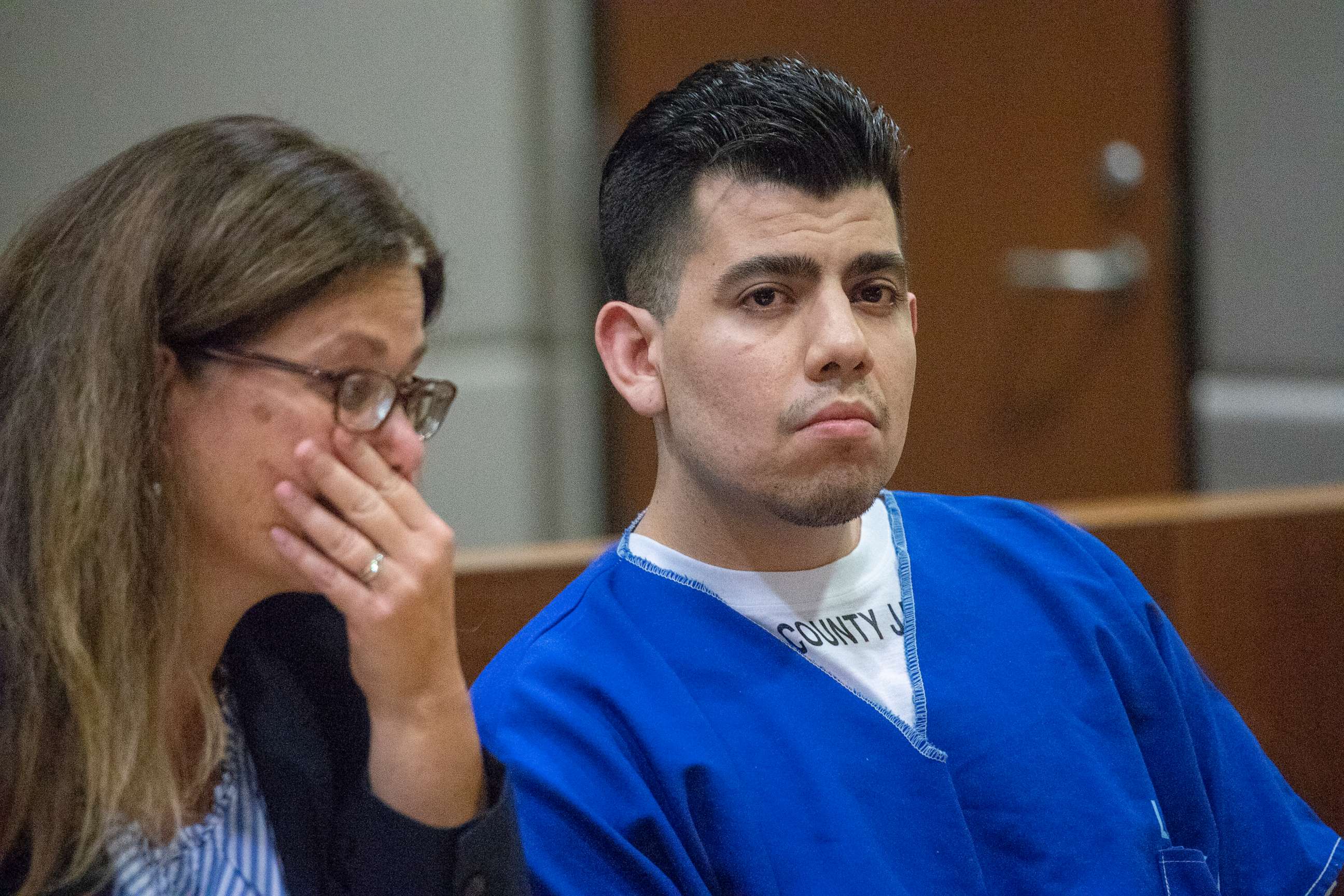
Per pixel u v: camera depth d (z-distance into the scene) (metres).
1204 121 13.27
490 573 6.21
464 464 11.04
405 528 3.70
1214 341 13.50
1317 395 13.13
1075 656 4.95
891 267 4.54
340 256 3.61
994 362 12.95
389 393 3.71
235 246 3.58
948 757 4.61
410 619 3.66
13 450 3.67
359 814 3.74
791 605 4.73
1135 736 4.98
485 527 11.15
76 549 3.60
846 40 12.16
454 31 10.73
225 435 3.64
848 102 4.57
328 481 3.62
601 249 4.98
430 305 4.14
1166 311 13.30
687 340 4.54
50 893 3.53
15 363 3.72
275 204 3.62
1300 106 12.98
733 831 4.29
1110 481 13.30
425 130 10.73
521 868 3.75
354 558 3.64
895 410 4.54
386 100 10.62
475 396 11.01
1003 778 4.62
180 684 3.87
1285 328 13.22
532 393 11.18
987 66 12.65
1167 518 7.00
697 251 4.51
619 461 11.38
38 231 3.80
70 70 10.10
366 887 3.70
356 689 4.17
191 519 3.73
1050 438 13.13
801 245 4.41
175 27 10.22
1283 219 13.15
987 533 5.21
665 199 4.60
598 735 4.32
